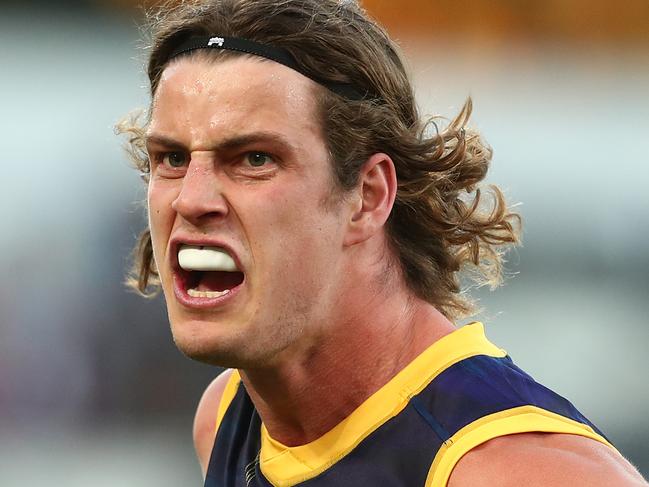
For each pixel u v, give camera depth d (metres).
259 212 6.51
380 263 7.27
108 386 21.61
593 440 6.52
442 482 6.46
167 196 6.73
